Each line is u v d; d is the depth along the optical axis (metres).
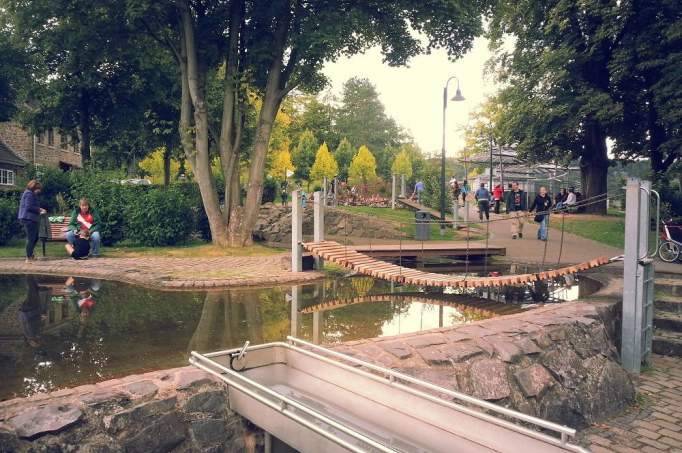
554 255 14.88
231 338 5.55
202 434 3.42
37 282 9.47
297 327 6.18
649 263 6.70
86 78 23.59
